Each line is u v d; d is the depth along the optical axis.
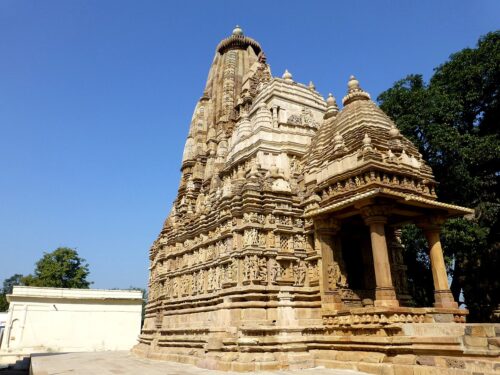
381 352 15.24
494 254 27.80
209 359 19.03
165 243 34.19
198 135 42.56
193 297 25.59
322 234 20.00
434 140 27.31
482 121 31.52
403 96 30.30
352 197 17.81
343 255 21.72
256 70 38.78
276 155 24.77
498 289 27.66
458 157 27.42
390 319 15.52
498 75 28.48
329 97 24.59
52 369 21.06
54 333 45.91
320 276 19.78
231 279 20.89
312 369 17.02
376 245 16.81
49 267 68.06
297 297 19.81
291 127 26.27
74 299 47.75
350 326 16.94
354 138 19.17
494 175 29.58
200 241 26.73
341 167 18.84
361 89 22.36
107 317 49.00
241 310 19.45
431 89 29.88
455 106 28.52
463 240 25.45
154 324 32.81
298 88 29.41
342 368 16.38
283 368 17.19
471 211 19.34
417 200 17.31
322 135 22.39
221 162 31.67
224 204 22.92
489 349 11.95
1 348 43.41
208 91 46.16
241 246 20.98
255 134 25.36
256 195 21.31
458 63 30.64
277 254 20.47
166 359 25.52
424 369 13.01
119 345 48.53
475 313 28.53
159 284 32.97
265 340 18.05
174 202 40.47
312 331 18.95
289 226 21.39
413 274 31.62
